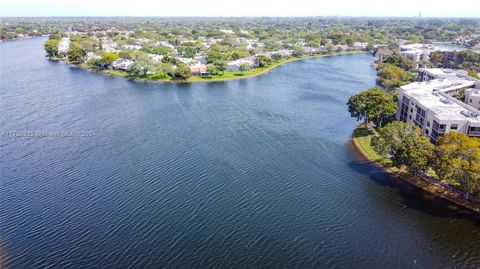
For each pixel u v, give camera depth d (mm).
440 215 86438
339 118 154875
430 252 74938
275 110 166625
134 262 71750
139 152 120438
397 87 191125
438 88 151875
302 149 123312
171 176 104562
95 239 77938
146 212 87500
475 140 92250
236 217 86062
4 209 88125
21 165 110750
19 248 75125
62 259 72250
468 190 89062
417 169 96250
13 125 144375
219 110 167000
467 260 72688
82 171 107062
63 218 84938
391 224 83750
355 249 75938
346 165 111938
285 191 97312
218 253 74500
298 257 73750
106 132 138375
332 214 87562
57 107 168750
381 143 106000
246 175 105625
